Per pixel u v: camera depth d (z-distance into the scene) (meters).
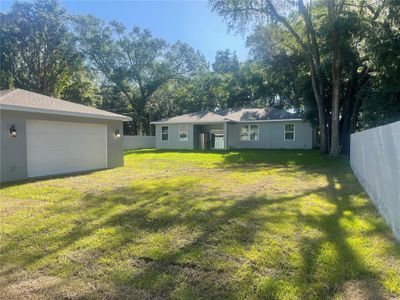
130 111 34.88
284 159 14.65
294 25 16.73
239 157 15.89
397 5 11.25
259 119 22.41
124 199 5.96
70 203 5.68
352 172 9.89
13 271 3.02
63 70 29.28
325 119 17.03
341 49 13.98
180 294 2.58
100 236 3.93
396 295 2.47
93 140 11.67
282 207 5.26
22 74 28.31
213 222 4.45
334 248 3.41
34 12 26.14
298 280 2.75
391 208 3.94
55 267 3.10
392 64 11.58
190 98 34.19
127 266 3.11
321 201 5.73
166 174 9.85
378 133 4.86
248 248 3.49
